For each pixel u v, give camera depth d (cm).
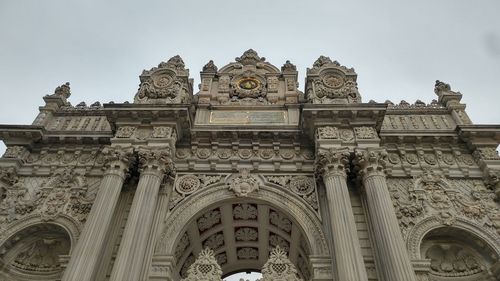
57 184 1950
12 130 2103
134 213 1614
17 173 2003
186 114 1988
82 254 1452
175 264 1839
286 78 2486
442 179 1922
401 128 2178
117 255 1485
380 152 1820
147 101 2148
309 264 1783
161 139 1902
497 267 1642
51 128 2238
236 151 2059
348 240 1503
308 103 2055
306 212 1795
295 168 1972
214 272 1669
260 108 2275
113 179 1747
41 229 1830
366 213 1770
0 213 1841
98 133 2138
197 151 2058
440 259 1803
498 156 1967
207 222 1970
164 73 2323
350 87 2198
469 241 1753
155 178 1769
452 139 2072
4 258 1762
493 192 1867
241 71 2542
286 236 2019
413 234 1706
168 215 1795
